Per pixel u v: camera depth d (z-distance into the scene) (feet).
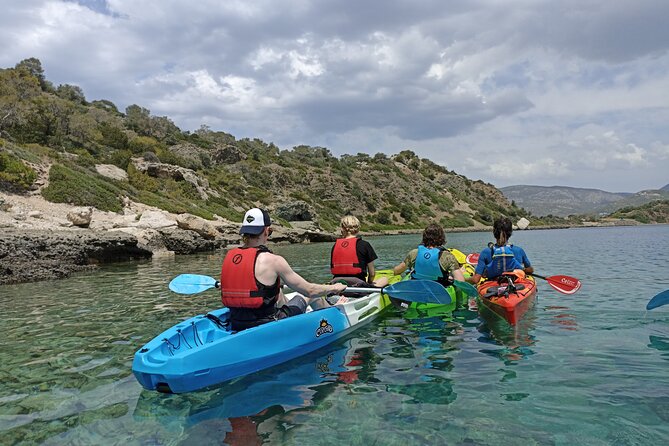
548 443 7.98
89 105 226.38
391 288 17.39
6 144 77.82
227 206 132.98
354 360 13.10
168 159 150.00
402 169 288.30
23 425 9.21
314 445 8.09
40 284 30.99
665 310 18.95
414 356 13.34
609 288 25.43
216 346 11.33
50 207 65.82
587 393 10.18
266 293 12.82
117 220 66.64
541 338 14.92
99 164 111.55
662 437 8.13
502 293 18.57
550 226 278.05
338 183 222.28
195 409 9.85
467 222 237.25
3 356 14.17
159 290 27.66
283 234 102.32
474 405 9.68
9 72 170.81
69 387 11.41
